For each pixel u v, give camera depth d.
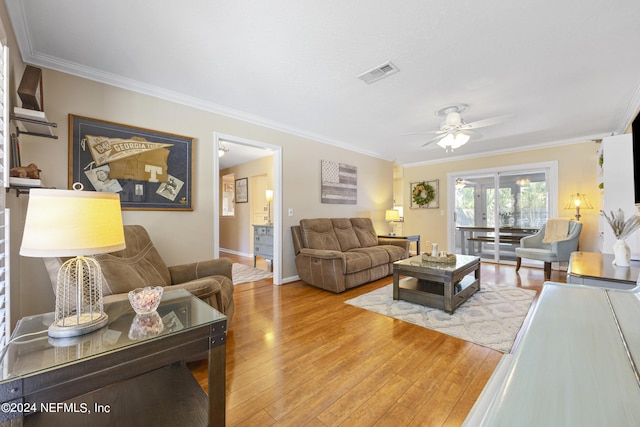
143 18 1.80
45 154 2.24
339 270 3.51
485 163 5.59
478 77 2.54
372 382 1.70
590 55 2.18
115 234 1.18
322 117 3.64
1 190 1.42
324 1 1.65
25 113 1.70
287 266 4.14
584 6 1.66
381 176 5.98
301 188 4.32
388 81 2.63
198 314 1.33
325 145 4.72
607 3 1.63
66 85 2.34
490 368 1.84
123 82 2.60
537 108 3.25
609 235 3.32
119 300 1.54
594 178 4.45
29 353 0.97
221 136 3.32
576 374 0.54
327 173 4.74
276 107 3.29
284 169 4.08
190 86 2.76
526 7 1.68
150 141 2.78
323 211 4.68
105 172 2.52
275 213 4.06
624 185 3.27
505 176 5.43
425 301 3.00
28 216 1.02
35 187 1.74
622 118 3.57
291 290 3.73
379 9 1.71
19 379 0.84
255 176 6.62
